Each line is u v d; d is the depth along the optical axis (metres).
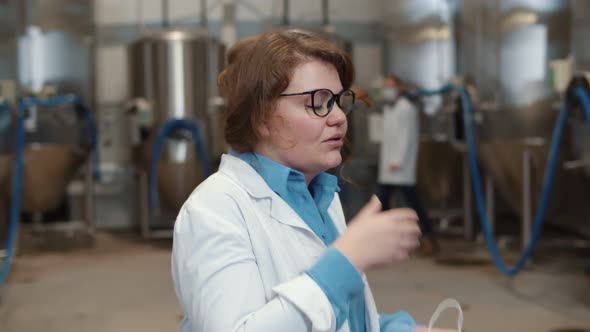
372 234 0.74
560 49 3.90
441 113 5.57
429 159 5.61
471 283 3.75
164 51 5.09
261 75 0.82
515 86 4.09
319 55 0.84
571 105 3.36
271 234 0.82
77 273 4.26
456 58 5.38
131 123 5.24
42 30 5.70
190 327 0.84
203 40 5.16
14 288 3.85
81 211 6.07
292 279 0.76
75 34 5.77
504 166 4.30
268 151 0.88
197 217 0.79
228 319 0.72
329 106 0.84
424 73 5.64
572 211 4.20
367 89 5.54
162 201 5.45
